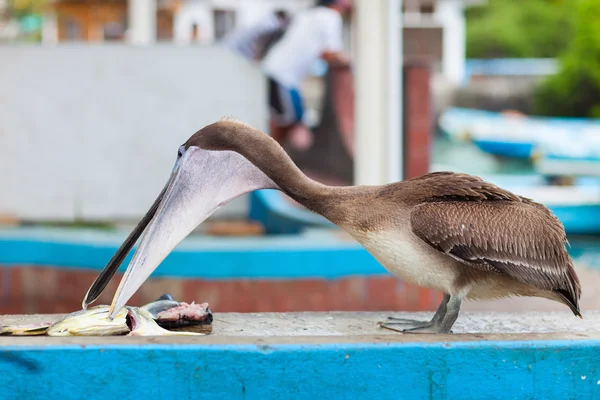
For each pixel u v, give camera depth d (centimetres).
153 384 254
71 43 816
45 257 626
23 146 823
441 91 2056
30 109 821
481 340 268
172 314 343
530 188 1396
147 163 830
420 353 263
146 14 1055
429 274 308
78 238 636
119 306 292
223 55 819
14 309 629
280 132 1001
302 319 368
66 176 828
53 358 251
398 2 770
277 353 258
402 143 855
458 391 265
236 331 342
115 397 253
